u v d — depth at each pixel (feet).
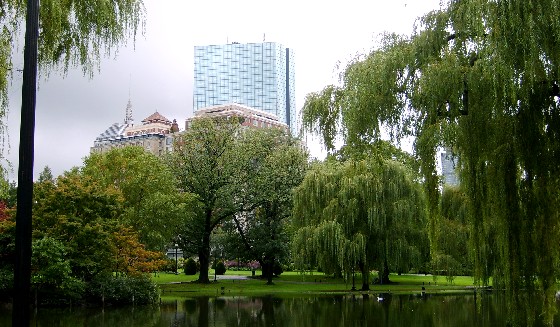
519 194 43.55
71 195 100.32
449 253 121.39
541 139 42.70
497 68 39.50
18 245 21.29
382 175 122.72
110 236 102.42
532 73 39.34
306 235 128.98
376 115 48.75
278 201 167.43
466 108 45.09
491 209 45.11
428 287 154.61
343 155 57.88
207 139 166.20
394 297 126.00
